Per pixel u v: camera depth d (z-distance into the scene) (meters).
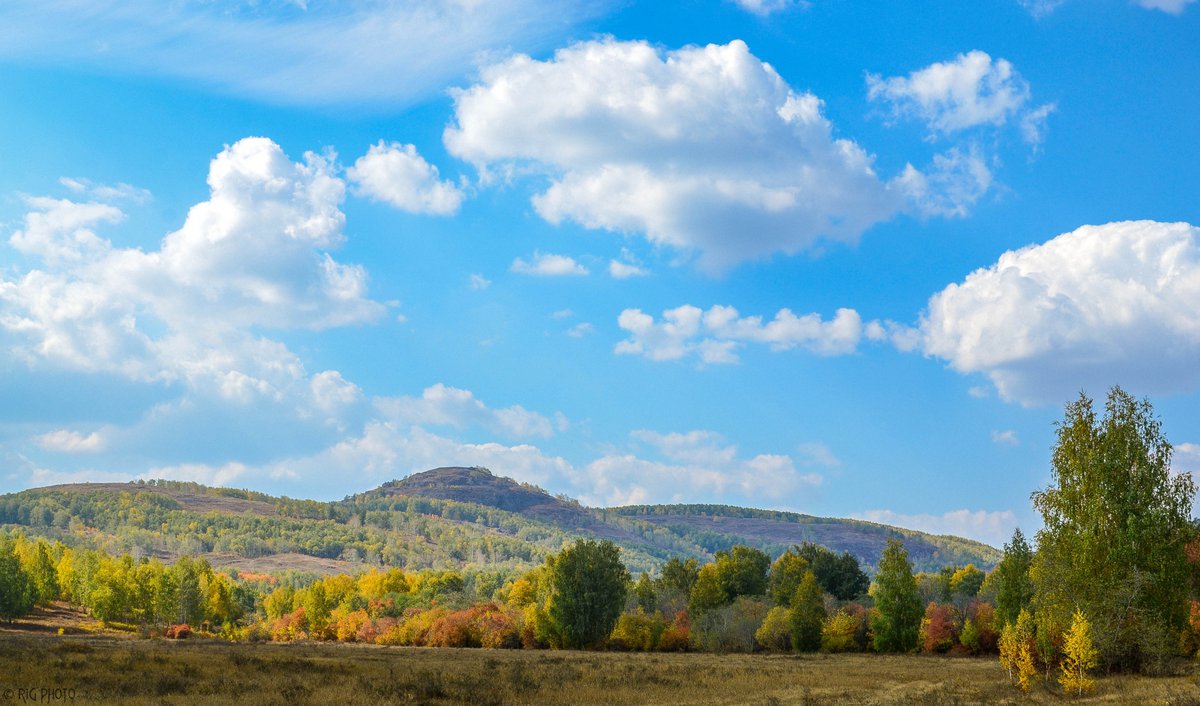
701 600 129.00
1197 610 56.34
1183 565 51.22
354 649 100.56
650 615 128.62
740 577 153.12
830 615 113.94
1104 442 53.19
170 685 42.38
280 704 36.78
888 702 41.75
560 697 43.25
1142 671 49.75
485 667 63.12
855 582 151.00
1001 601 91.50
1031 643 51.66
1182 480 52.16
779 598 129.50
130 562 175.38
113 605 165.12
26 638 97.75
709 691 48.00
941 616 105.88
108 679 44.00
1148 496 51.91
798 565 147.12
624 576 118.44
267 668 56.66
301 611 176.12
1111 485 52.47
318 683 46.53
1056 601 51.72
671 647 112.56
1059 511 54.00
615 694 44.59
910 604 102.19
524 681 49.81
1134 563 51.06
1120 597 50.16
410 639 136.75
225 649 85.12
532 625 120.06
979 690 47.44
